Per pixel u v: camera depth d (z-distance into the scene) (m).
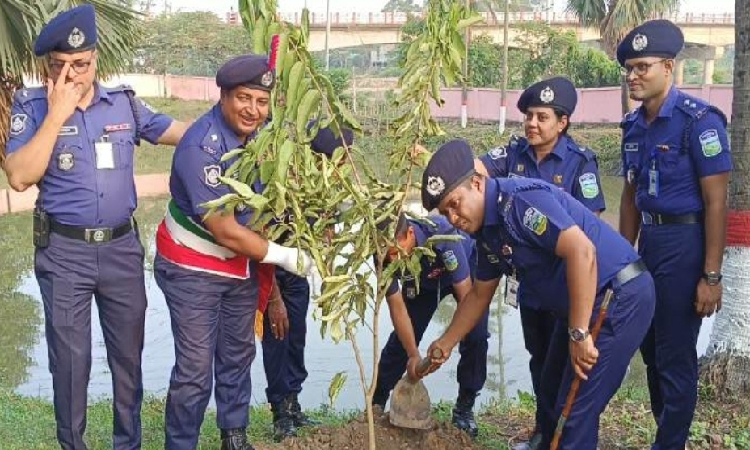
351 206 3.08
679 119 3.72
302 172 2.96
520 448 4.37
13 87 6.99
